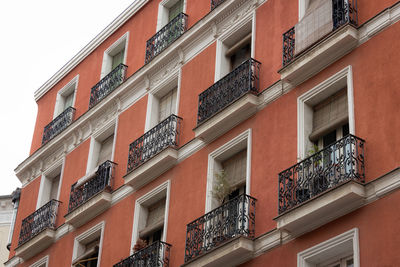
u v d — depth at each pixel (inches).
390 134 677.9
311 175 710.5
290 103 802.2
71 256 1051.3
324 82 764.6
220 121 867.4
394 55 711.1
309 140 769.6
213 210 811.4
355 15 766.5
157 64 1050.1
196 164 899.4
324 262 698.2
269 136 809.5
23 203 1252.5
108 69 1202.0
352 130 711.7
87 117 1152.8
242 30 941.8
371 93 713.0
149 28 1133.1
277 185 768.9
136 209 965.2
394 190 649.6
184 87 988.6
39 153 1239.5
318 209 682.8
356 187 665.0
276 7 892.0
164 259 861.8
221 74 941.2
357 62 741.9
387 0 746.2
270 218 757.9
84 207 1043.3
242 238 752.3
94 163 1121.4
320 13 789.2
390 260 625.6
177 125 959.0
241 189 842.2
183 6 1083.9
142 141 999.0
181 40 1016.2
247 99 838.5
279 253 727.7
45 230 1107.9
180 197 898.7
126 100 1101.7
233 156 868.6
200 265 785.6
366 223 657.0
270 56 864.9
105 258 976.9
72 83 1275.8
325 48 763.4
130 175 980.6
